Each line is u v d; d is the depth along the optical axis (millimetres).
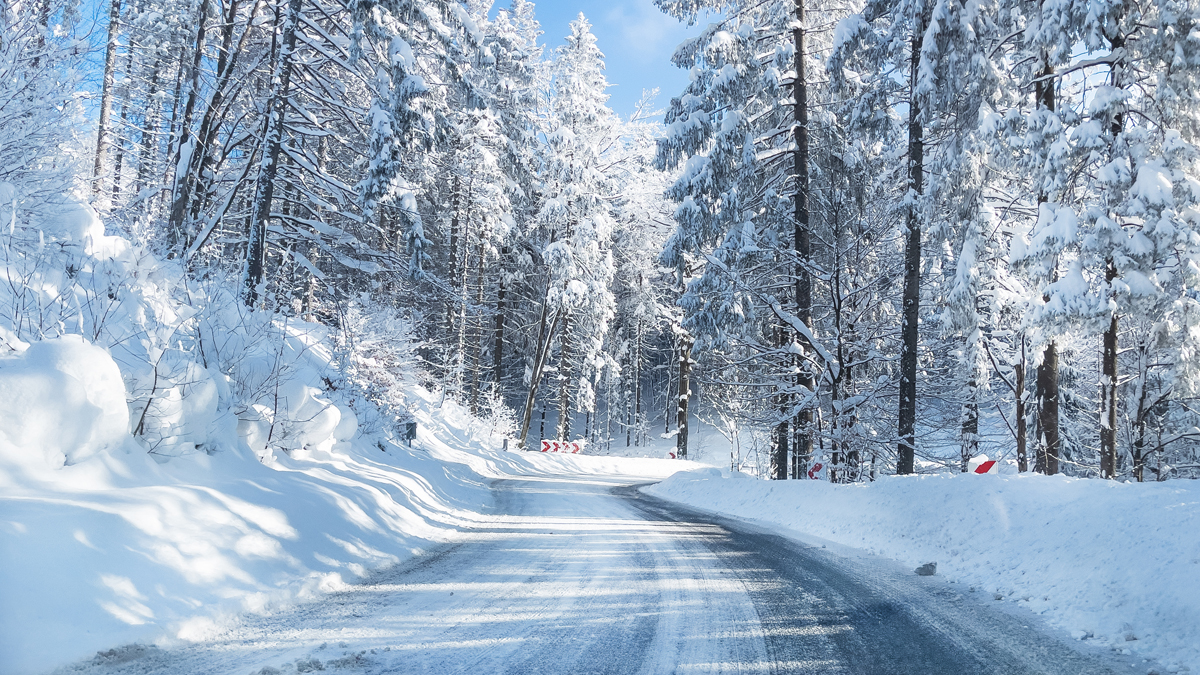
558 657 3932
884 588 6086
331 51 16250
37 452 4746
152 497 5078
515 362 50625
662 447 50031
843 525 9922
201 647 3863
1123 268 11516
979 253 13312
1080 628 4637
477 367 37000
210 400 6727
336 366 14336
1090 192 12625
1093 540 5805
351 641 4121
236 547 5273
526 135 30609
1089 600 5012
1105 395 13789
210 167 17844
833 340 17438
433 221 36125
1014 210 15008
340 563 6156
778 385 18812
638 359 52375
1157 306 11727
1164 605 4512
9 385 4605
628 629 4562
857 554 8117
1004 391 20469
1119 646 4242
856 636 4477
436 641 4180
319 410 9484
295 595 5137
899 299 18438
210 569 4816
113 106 20266
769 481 13984
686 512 12883
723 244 16562
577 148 32594
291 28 15805
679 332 36406
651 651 4090
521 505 13234
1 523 3824
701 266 22891
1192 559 4762
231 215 17875
